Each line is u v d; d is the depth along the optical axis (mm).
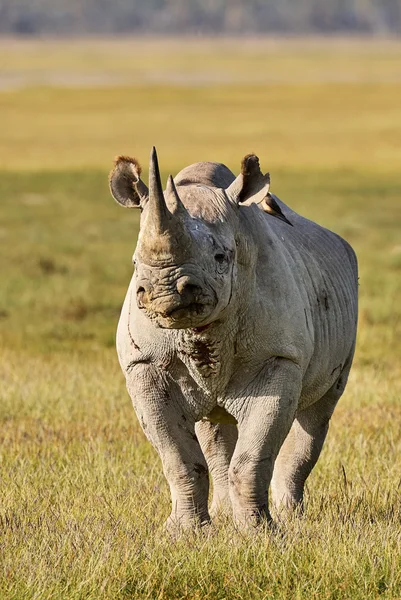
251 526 20344
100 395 35188
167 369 20531
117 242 78375
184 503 20953
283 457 24406
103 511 22438
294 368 20828
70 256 71625
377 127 166875
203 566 19109
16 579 18516
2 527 21203
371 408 33312
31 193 103250
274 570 19094
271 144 144750
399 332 49375
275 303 20688
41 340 48906
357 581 18844
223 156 128875
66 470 25797
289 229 23516
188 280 17562
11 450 28141
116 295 59125
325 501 23500
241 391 20750
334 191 103750
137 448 28500
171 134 157750
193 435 21078
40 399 34531
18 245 75312
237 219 19656
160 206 17359
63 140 151000
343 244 26031
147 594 18516
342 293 24234
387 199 99125
